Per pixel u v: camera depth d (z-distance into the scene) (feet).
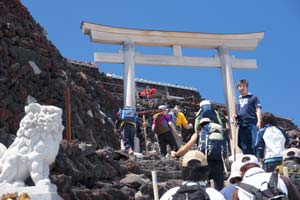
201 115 28.55
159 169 36.35
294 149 22.11
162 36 61.67
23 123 22.48
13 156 21.98
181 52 62.18
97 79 88.02
